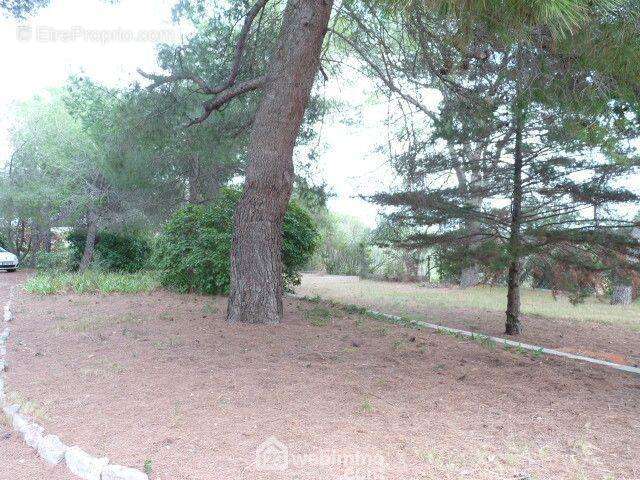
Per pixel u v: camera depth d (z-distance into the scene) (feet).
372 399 14.53
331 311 31.83
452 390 15.88
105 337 21.99
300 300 38.04
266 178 24.76
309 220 40.52
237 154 44.93
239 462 10.17
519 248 28.99
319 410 13.41
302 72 24.67
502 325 38.42
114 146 37.04
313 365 17.99
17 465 10.53
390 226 35.50
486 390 16.06
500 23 14.67
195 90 33.37
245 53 34.12
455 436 11.90
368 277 87.66
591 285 30.37
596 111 20.80
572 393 16.22
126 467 9.62
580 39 15.19
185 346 20.24
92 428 11.87
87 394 14.30
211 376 16.19
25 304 33.27
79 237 68.80
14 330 24.13
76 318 27.35
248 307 25.03
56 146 59.52
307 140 45.21
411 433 11.99
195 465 10.00
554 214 31.12
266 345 20.59
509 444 11.44
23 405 13.29
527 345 26.66
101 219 61.36
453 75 30.94
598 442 11.79
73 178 59.52
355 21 33.19
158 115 34.35
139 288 40.04
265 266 25.05
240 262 25.20
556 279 30.94
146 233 65.00
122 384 15.24
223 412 13.04
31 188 64.44
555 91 21.22
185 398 14.06
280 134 24.82
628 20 14.20
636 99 19.42
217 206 38.63
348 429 12.09
